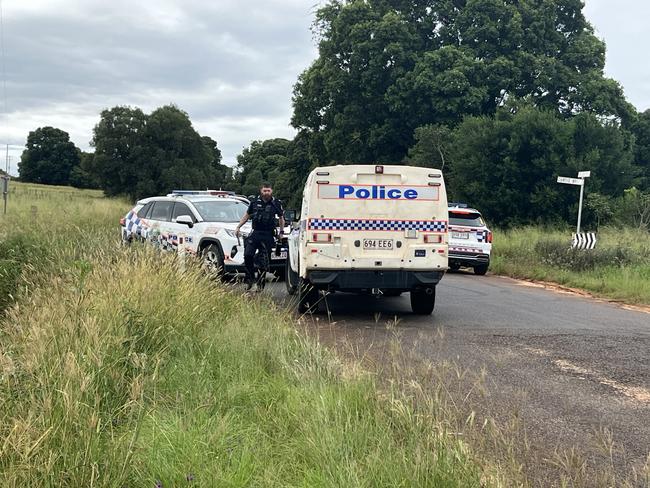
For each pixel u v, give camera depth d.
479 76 40.38
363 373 4.99
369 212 9.50
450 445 3.49
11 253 10.04
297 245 10.70
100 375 4.47
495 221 31.58
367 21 44.34
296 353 5.75
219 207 14.43
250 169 121.94
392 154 45.88
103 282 6.93
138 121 71.12
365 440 3.69
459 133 33.72
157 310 6.46
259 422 4.29
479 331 8.78
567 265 17.20
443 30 44.00
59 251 9.84
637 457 4.27
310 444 3.73
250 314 7.20
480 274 18.53
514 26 41.19
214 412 4.39
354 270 9.48
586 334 8.76
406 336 8.22
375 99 45.06
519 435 4.52
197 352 5.84
